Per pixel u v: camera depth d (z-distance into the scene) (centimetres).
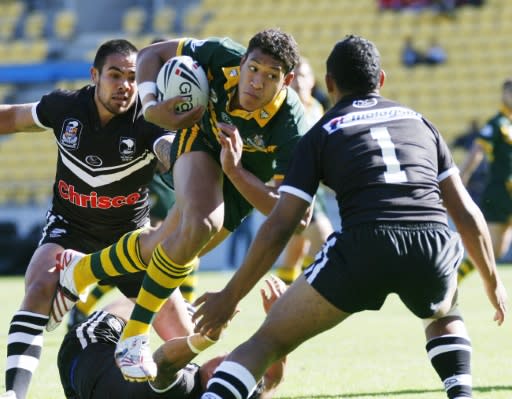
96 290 3188
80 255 2058
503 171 4678
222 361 1692
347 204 1669
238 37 9212
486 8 8906
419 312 1700
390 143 1694
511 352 2895
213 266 6881
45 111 2198
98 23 10269
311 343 3173
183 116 1894
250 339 1656
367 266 1608
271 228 1661
